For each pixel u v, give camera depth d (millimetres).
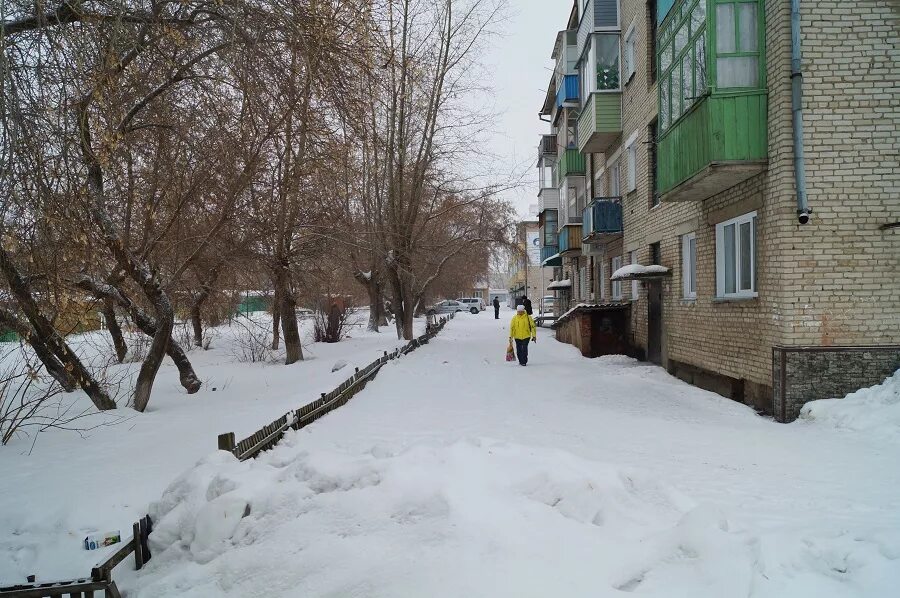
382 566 3320
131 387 12078
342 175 10633
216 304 18578
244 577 3510
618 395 10367
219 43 7355
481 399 10328
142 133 8867
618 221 17812
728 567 3090
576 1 21469
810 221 8188
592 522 3844
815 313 8156
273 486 4246
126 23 6359
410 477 4066
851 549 3471
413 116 22062
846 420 7344
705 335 11172
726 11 8664
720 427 7797
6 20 5879
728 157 8617
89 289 9086
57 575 4121
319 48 7066
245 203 11688
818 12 8148
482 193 23984
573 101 22812
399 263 22250
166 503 4488
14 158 5484
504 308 74000
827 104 8164
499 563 3221
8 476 6137
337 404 9445
